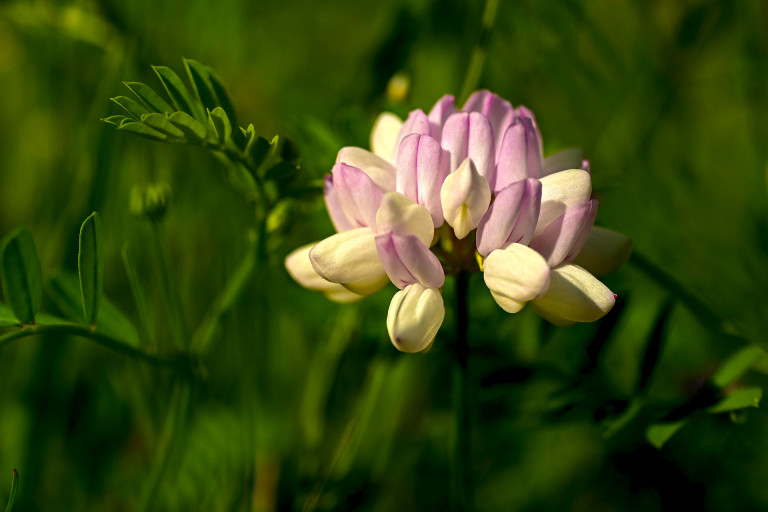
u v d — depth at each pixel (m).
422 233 0.22
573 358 0.24
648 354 0.24
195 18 0.29
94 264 0.23
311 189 0.24
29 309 0.22
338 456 0.26
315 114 0.30
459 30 0.30
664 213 0.29
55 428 0.26
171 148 0.28
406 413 0.27
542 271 0.22
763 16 0.30
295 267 0.23
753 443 0.26
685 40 0.30
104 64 0.28
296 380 0.27
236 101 0.30
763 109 0.30
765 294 0.29
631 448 0.26
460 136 0.22
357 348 0.26
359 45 0.32
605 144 0.30
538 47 0.30
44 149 0.29
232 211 0.28
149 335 0.24
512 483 0.27
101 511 0.26
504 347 0.25
